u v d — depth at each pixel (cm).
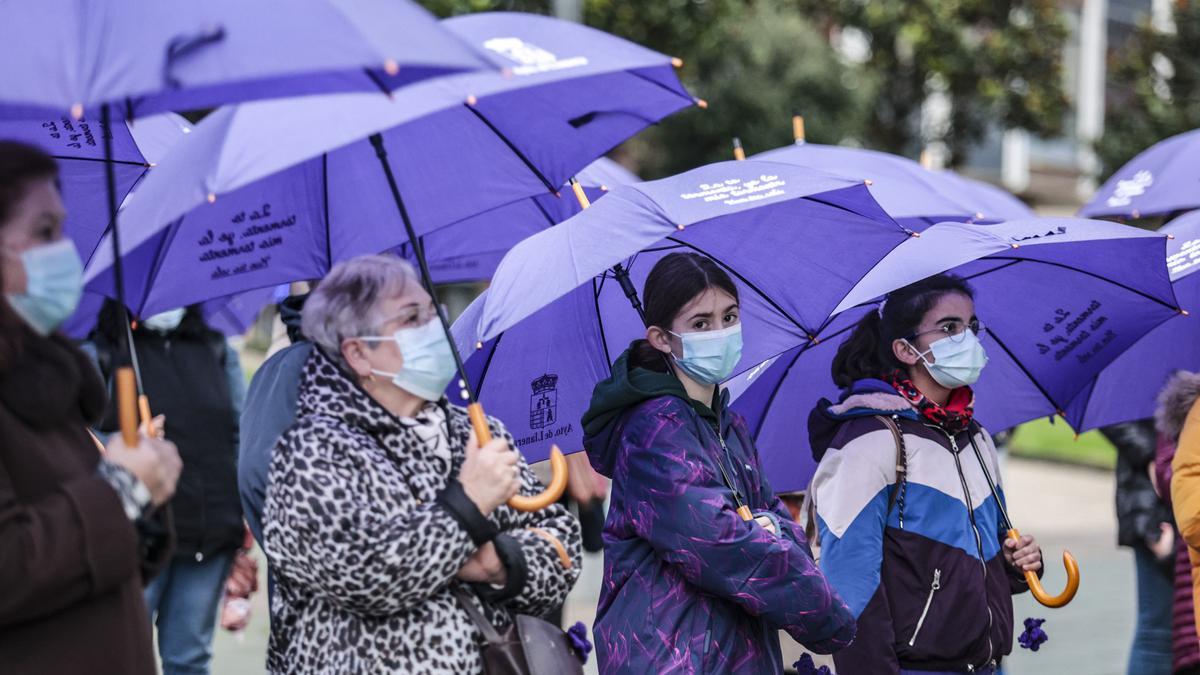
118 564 707
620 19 4238
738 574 952
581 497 1521
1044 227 1144
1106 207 1672
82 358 762
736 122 5684
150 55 675
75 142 937
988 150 9762
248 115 827
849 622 971
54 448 720
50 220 711
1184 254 1275
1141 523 1488
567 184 1355
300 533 798
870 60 6956
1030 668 2059
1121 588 2675
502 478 817
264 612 2330
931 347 1100
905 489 1072
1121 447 1494
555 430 1111
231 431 1502
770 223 1085
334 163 1017
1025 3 7006
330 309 841
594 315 1119
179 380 1464
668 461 971
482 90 893
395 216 1028
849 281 1092
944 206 1586
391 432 844
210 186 787
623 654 980
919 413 1102
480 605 848
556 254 946
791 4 6706
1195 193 1596
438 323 849
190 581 1465
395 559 787
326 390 845
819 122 5778
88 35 689
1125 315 1218
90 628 716
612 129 1115
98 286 872
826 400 1128
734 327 1009
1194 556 1157
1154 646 1510
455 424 877
